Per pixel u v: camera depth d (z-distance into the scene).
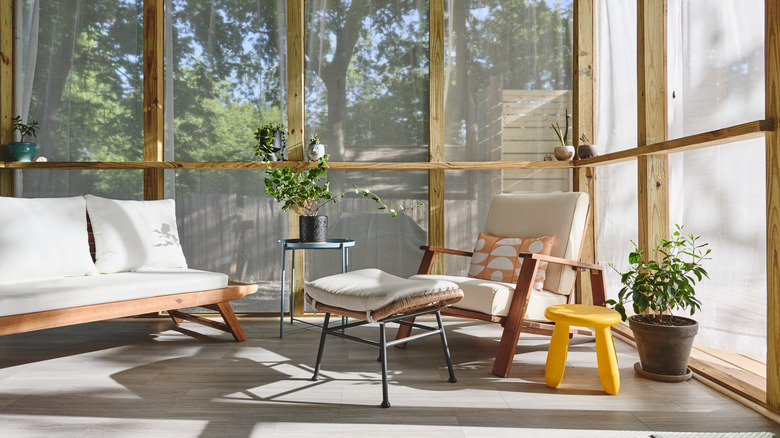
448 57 3.67
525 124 3.67
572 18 3.63
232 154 3.68
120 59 3.65
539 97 3.66
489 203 3.67
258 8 3.65
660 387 2.17
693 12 2.41
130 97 3.66
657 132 2.71
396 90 3.68
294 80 3.59
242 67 3.66
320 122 3.68
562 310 2.20
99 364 2.50
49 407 1.95
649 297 2.23
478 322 3.47
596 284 2.68
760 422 1.81
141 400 2.03
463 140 3.68
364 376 2.33
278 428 1.77
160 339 3.00
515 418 1.86
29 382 2.23
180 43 3.64
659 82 2.72
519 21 3.65
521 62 3.66
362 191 3.66
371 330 3.24
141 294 2.58
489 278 2.81
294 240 3.28
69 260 2.77
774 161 1.81
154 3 3.54
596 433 1.73
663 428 1.76
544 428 1.77
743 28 2.15
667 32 2.72
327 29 3.66
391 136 3.68
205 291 2.83
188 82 3.65
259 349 2.78
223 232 3.64
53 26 3.63
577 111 3.55
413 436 1.71
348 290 2.14
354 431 1.75
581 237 2.74
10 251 2.57
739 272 2.21
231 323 2.95
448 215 3.68
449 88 3.68
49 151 3.64
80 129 3.65
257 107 3.68
